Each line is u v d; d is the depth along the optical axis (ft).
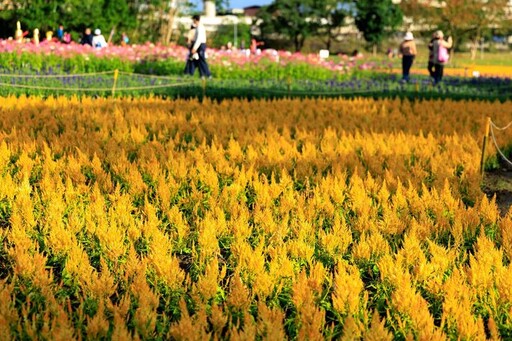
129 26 132.26
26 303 17.56
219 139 36.14
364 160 32.65
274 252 19.97
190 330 15.19
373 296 19.01
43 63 78.64
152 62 83.56
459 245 22.70
